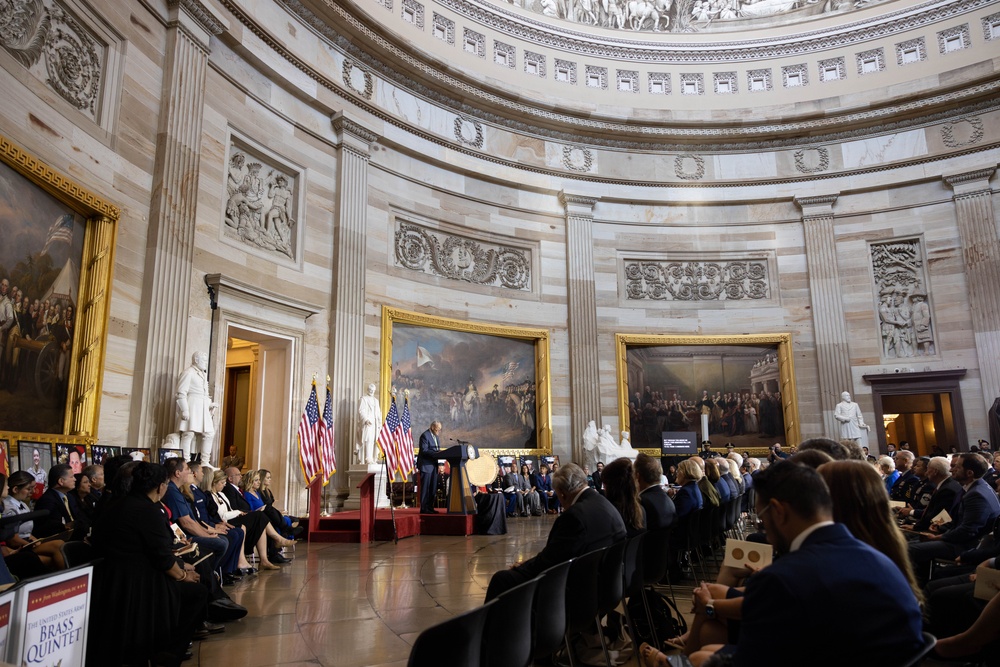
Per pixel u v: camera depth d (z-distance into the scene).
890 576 2.27
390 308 15.72
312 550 10.15
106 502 4.75
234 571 7.67
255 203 13.11
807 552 2.32
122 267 9.63
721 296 20.19
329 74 15.04
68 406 8.44
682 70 21.03
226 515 8.10
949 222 18.86
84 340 8.67
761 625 2.22
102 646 4.17
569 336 18.92
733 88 20.94
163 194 10.38
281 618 5.84
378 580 7.59
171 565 4.40
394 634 5.32
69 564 4.39
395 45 16.16
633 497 5.35
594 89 20.47
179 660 4.51
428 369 16.50
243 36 12.70
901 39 19.92
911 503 8.59
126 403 9.59
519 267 18.92
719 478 8.48
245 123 12.85
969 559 5.42
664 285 20.14
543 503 16.72
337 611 6.09
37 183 7.84
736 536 10.41
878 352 18.98
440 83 17.25
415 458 15.20
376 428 13.77
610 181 19.95
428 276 16.98
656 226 20.23
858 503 2.86
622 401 19.02
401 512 12.80
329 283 14.61
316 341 14.09
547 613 3.62
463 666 2.70
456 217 17.78
